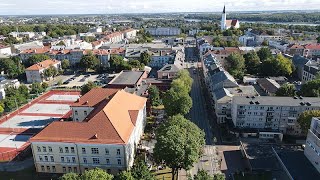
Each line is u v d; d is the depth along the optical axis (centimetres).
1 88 18200
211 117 15262
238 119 13250
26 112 16788
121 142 9694
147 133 13438
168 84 18700
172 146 9194
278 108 12862
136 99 13262
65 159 10231
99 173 7625
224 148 12131
